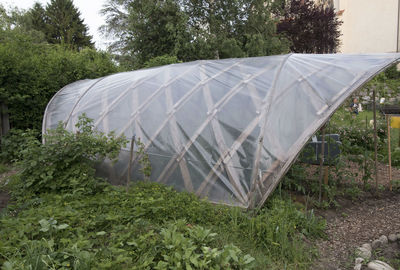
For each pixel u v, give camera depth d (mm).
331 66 4867
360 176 6449
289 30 23516
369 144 8016
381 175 6590
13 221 3428
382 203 5008
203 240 3217
